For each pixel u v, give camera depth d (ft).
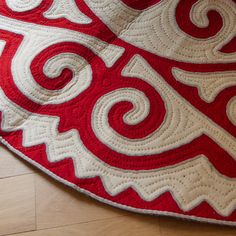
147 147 2.68
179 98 2.84
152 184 2.56
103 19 3.10
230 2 3.16
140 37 3.05
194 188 2.54
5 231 2.47
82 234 2.46
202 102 2.82
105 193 2.54
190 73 2.92
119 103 2.82
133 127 2.74
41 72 2.91
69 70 2.93
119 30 3.07
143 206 2.49
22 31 3.06
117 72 2.92
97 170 2.60
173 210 2.47
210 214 2.46
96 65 2.95
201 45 3.02
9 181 2.60
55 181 2.60
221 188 2.54
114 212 2.51
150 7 3.15
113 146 2.68
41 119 2.77
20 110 2.78
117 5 3.15
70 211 2.52
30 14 3.12
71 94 2.85
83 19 3.10
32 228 2.48
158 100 2.83
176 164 2.62
